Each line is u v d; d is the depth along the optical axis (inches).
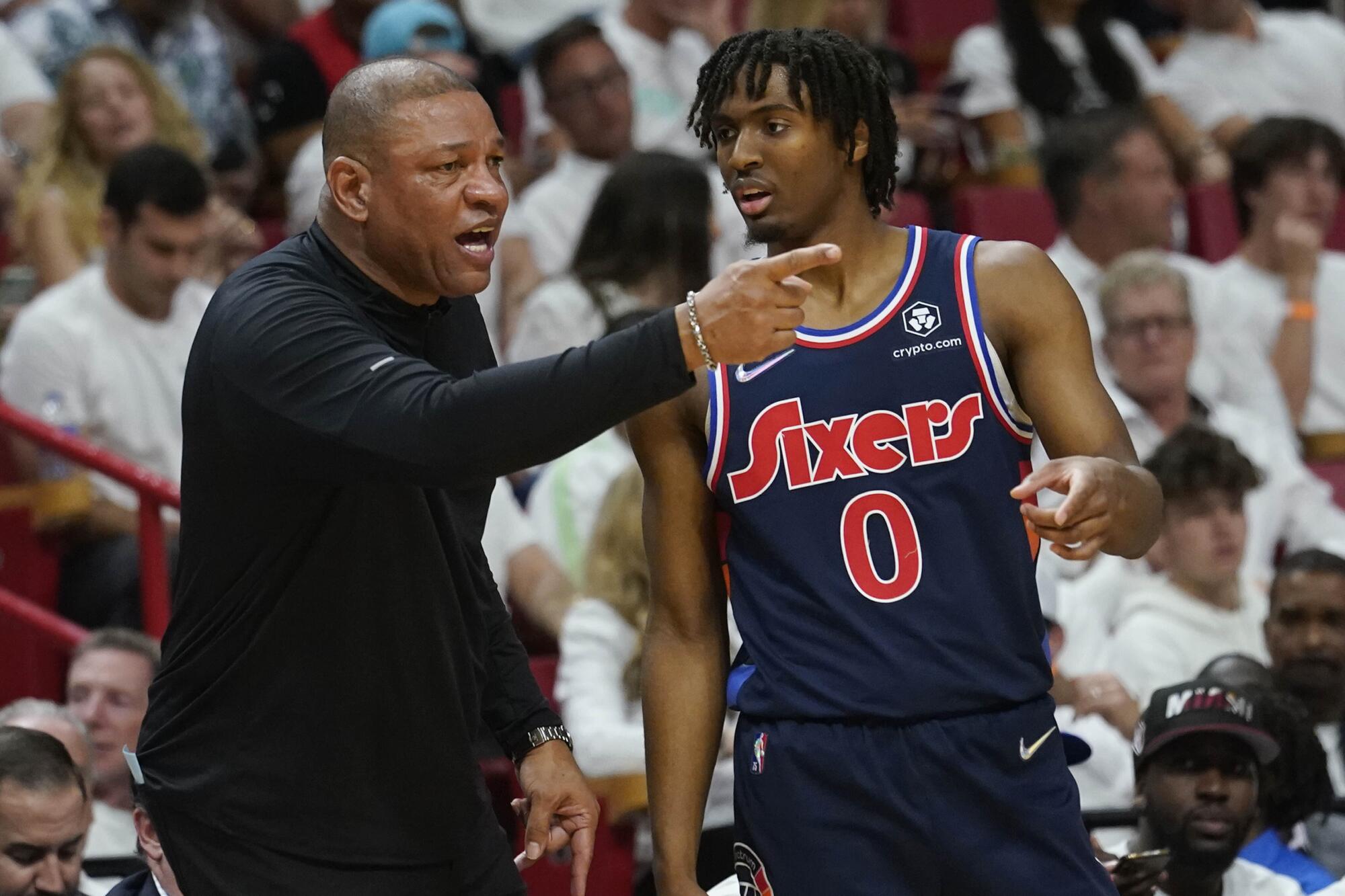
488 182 308.8
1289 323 811.4
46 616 608.4
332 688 314.3
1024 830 311.9
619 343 273.0
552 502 639.8
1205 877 455.5
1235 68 1005.2
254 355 296.5
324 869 318.0
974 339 316.5
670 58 909.8
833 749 312.3
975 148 911.7
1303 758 472.7
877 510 314.3
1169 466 613.6
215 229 739.4
